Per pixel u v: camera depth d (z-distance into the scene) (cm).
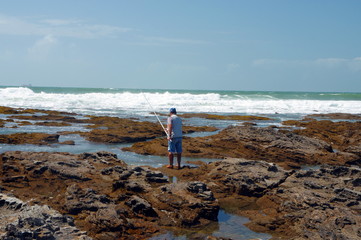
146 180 841
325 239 577
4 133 1752
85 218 624
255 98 5491
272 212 715
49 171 885
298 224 642
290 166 1223
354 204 713
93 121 2378
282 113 3819
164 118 2822
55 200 704
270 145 1453
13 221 502
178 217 657
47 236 473
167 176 956
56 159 982
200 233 609
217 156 1325
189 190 740
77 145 1485
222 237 580
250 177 873
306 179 862
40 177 860
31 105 3878
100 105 4094
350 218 638
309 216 659
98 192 764
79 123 2338
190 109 3978
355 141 1745
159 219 650
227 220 678
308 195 747
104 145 1514
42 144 1459
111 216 612
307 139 1529
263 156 1358
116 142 1583
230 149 1445
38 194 746
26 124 2155
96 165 988
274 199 762
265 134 1557
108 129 1886
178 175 968
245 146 1456
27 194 739
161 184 834
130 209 661
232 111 3891
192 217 647
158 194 733
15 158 991
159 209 689
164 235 594
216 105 4459
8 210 557
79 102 4331
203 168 1020
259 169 942
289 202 722
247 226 650
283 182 863
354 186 824
